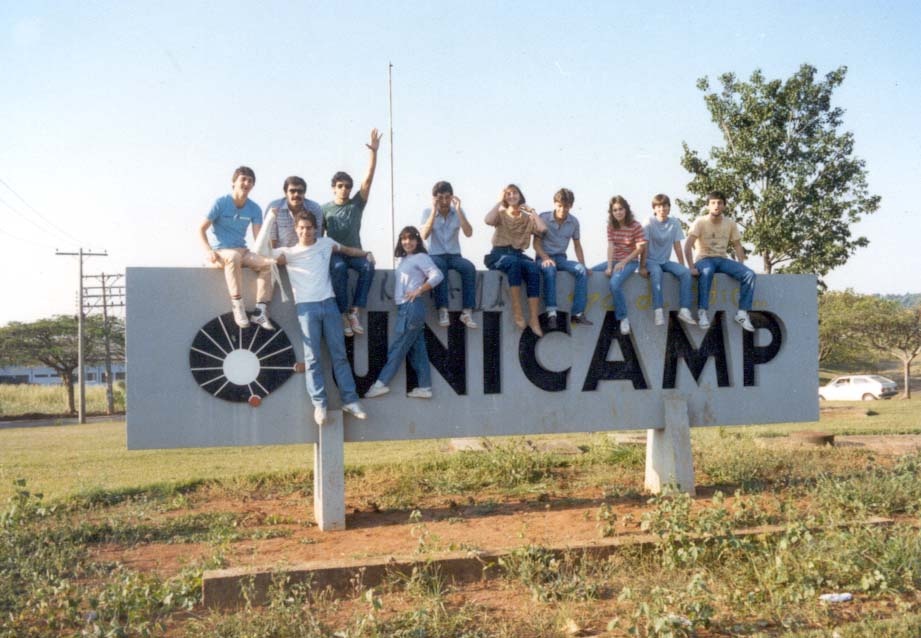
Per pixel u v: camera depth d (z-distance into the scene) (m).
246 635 5.25
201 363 8.47
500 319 9.38
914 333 43.41
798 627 5.30
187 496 10.30
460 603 5.96
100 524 8.50
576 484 10.51
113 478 11.54
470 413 9.24
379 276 9.02
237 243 8.48
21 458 14.84
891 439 14.41
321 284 8.38
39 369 78.56
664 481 9.77
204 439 8.47
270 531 8.31
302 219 8.27
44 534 7.84
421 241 8.73
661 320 9.66
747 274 9.88
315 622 5.39
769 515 7.85
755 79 19.62
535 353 9.48
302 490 10.59
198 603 6.05
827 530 6.85
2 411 46.44
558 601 5.94
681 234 9.88
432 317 9.16
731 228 10.02
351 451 14.73
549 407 9.50
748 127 19.52
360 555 7.07
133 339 8.34
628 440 13.33
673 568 6.43
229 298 8.54
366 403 8.91
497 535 7.76
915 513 8.24
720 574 6.37
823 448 12.77
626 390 9.78
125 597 5.77
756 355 10.25
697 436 14.27
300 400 8.67
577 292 9.47
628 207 9.54
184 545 7.93
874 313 44.03
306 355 8.39
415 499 9.82
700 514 7.07
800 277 10.39
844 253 19.17
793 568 6.14
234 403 8.52
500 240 9.35
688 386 9.95
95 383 80.38
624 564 6.59
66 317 50.75
